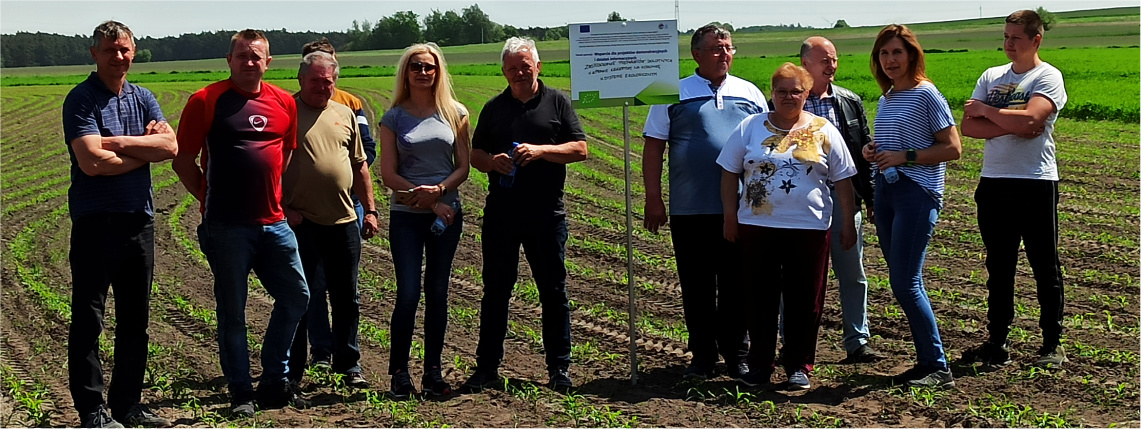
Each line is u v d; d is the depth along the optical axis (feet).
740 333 23.98
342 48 362.74
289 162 22.63
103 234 19.17
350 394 23.35
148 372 25.67
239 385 21.33
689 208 23.40
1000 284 23.89
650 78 22.79
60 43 333.62
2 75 262.26
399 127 22.77
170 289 36.73
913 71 22.90
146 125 19.94
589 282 36.32
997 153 23.76
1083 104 88.84
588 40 22.70
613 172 65.57
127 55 19.24
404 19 358.02
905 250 22.57
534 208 22.57
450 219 22.30
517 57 22.15
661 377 24.64
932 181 22.58
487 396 22.74
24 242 47.83
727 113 23.50
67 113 18.85
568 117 22.77
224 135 20.40
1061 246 39.09
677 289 34.99
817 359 25.98
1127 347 25.27
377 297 34.78
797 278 22.18
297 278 21.56
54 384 25.08
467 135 23.34
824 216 21.99
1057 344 23.98
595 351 27.20
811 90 24.93
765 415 20.84
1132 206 47.57
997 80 24.47
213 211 20.62
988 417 20.16
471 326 30.58
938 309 30.14
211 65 303.48
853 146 25.03
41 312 33.65
